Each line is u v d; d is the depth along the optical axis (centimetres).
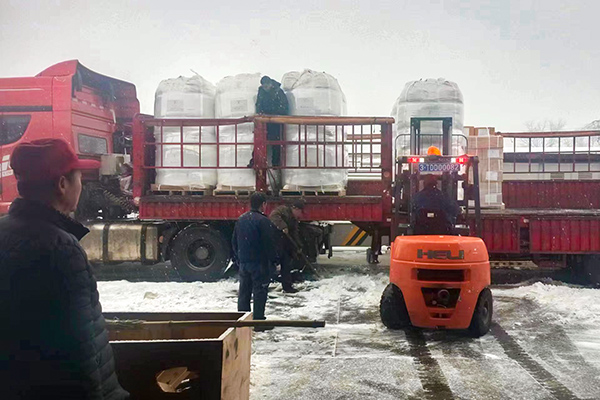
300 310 751
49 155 213
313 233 980
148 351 308
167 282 975
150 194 1008
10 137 1012
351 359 536
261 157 937
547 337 612
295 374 493
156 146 993
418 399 433
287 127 962
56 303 194
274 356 548
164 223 1023
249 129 962
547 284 939
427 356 546
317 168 931
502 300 798
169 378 306
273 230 646
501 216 930
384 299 646
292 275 968
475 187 725
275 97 932
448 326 603
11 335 192
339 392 448
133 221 1037
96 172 1057
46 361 193
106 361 210
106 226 1012
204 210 972
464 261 598
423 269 611
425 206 723
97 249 1009
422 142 935
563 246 923
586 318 694
